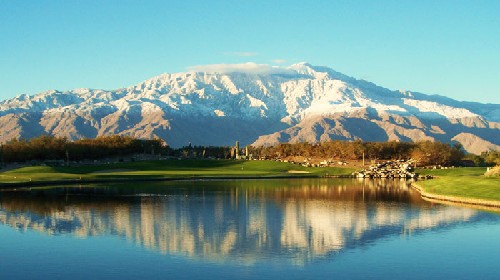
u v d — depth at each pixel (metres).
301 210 87.50
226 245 60.00
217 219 77.75
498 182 109.06
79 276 48.25
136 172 192.50
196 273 49.06
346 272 49.31
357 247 59.00
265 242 61.78
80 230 68.88
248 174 187.38
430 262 52.56
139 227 71.12
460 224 72.81
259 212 85.19
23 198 105.50
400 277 47.84
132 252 56.72
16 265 51.75
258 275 48.50
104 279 47.31
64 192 119.44
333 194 115.31
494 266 51.00
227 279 47.28
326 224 73.38
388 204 95.81
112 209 88.44
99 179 155.38
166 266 51.38
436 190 113.56
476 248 58.12
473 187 108.50
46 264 52.09
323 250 57.53
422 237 64.12
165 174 181.12
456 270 49.84
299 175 186.75
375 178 180.00
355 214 82.81
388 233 66.88
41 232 67.50
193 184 144.88
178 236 65.19
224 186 137.62
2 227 70.94
